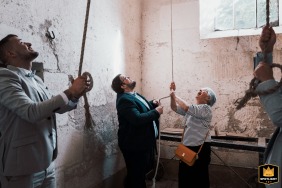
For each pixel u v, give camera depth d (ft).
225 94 9.76
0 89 3.78
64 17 6.66
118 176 9.37
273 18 9.32
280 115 2.75
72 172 6.96
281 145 3.02
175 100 8.10
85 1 7.48
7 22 5.06
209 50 10.00
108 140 8.75
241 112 9.51
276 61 9.01
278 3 9.25
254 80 3.09
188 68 10.36
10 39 4.39
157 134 8.16
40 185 4.35
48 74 6.11
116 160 9.27
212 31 10.02
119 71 9.48
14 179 3.83
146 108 7.75
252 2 9.64
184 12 10.42
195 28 10.23
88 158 7.66
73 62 7.00
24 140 3.90
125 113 7.09
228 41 9.70
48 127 4.34
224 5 10.01
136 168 7.41
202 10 10.14
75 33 7.07
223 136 8.73
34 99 4.19
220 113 9.82
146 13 11.10
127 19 10.05
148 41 11.07
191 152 6.64
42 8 5.95
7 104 3.75
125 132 7.41
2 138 3.90
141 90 11.16
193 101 10.25
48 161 4.19
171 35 10.65
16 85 3.88
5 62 4.41
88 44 7.66
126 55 9.98
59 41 6.48
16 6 5.26
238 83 9.57
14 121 3.94
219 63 9.85
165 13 10.75
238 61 9.57
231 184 9.55
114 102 9.16
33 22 5.70
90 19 7.75
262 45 3.09
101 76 8.36
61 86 6.53
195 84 10.23
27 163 3.86
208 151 7.00
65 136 6.70
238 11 9.84
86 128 7.58
